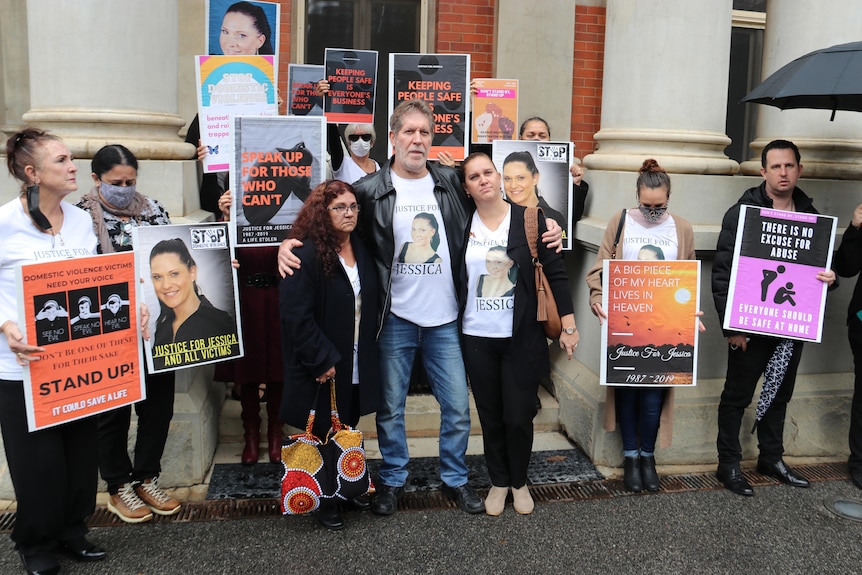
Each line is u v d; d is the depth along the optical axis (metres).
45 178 3.00
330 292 3.56
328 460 3.56
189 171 4.39
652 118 4.68
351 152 5.09
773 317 4.12
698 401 4.62
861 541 3.70
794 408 4.77
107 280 3.21
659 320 4.06
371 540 3.61
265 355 4.28
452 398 3.90
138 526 3.71
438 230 3.77
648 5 4.63
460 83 4.83
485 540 3.63
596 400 4.55
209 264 3.78
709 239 4.47
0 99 5.74
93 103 4.11
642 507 4.02
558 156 4.64
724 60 4.74
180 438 4.11
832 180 4.91
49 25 4.09
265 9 4.48
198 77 4.19
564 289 3.79
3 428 3.10
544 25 7.05
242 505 3.95
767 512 3.99
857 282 4.38
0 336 3.02
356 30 7.17
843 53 3.81
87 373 3.17
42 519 3.15
